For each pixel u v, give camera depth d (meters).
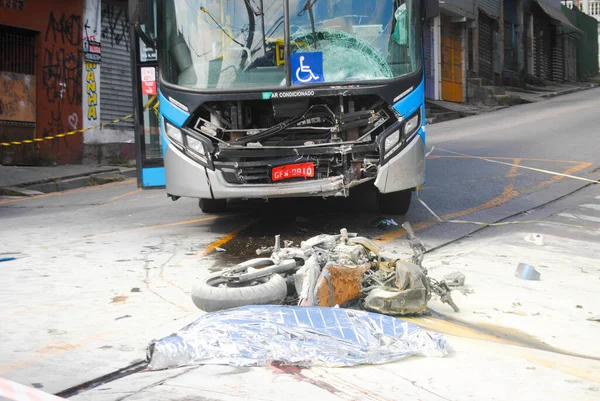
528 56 41.97
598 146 16.95
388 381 3.91
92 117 19.25
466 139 19.28
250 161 7.81
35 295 5.77
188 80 7.95
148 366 4.08
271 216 9.83
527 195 11.51
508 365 4.26
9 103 17.09
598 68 56.56
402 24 8.02
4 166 16.50
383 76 7.90
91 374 3.97
